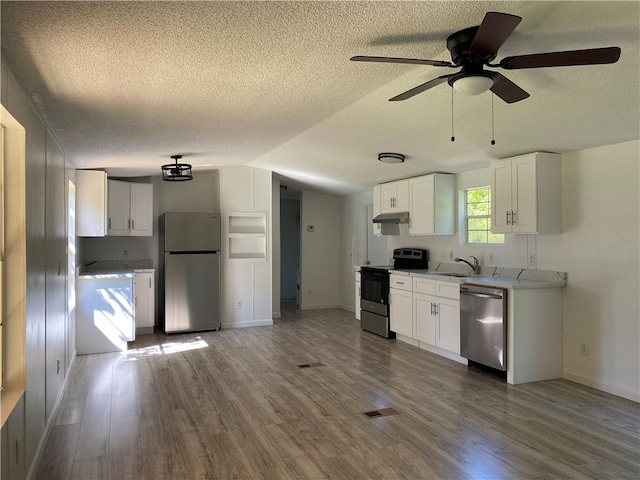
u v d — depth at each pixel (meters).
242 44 2.01
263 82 2.62
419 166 5.28
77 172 5.33
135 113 3.05
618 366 3.79
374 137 4.36
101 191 5.43
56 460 2.66
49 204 3.04
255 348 5.44
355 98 3.11
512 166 4.41
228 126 3.78
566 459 2.68
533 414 3.37
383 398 3.72
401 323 5.69
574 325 4.14
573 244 4.16
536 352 4.14
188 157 5.33
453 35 2.03
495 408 3.49
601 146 3.92
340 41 2.08
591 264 4.00
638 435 3.01
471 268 5.30
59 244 3.55
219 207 6.80
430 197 5.53
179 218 6.33
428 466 2.61
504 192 4.50
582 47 2.24
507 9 1.87
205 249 6.44
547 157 4.21
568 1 1.84
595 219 3.97
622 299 3.76
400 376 4.31
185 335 6.19
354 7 1.74
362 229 7.96
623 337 3.75
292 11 1.73
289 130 4.09
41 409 2.69
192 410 3.46
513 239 4.76
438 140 4.21
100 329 5.23
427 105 3.36
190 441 2.93
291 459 2.69
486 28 1.67
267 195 7.00
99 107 2.80
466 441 2.92
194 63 2.20
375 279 6.20
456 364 4.72
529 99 2.99
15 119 2.12
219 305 6.57
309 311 8.27
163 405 3.56
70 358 4.42
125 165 5.36
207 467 2.60
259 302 6.91
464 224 5.50
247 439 2.96
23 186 2.22
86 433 3.04
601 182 3.93
